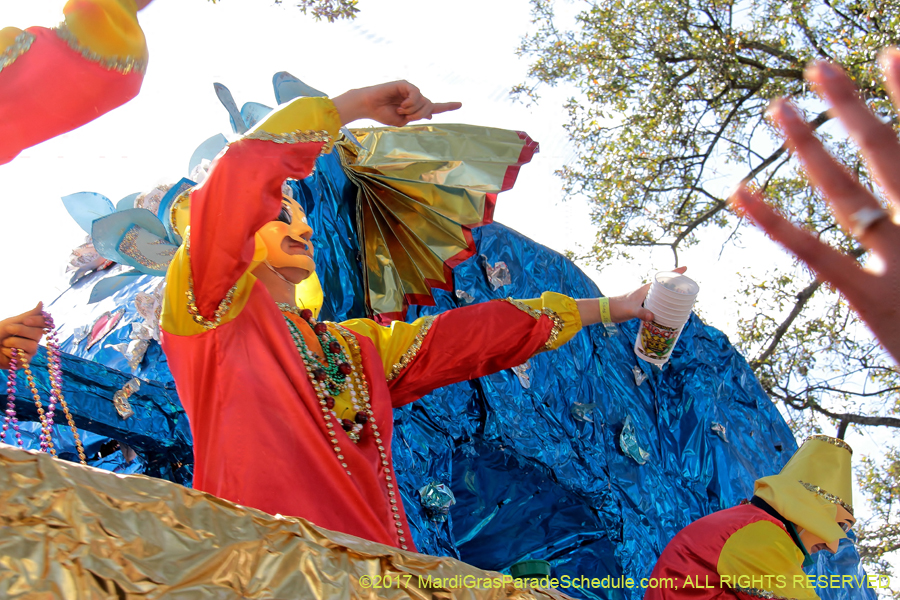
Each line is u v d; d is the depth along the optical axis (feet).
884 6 30.37
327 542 5.82
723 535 10.92
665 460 15.74
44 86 5.55
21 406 9.78
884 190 2.79
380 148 12.10
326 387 8.98
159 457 10.93
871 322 2.64
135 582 5.02
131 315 12.07
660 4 31.78
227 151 8.43
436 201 12.41
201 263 8.39
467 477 14.02
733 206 2.92
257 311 8.82
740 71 32.01
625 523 14.55
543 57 30.81
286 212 10.05
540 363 14.67
